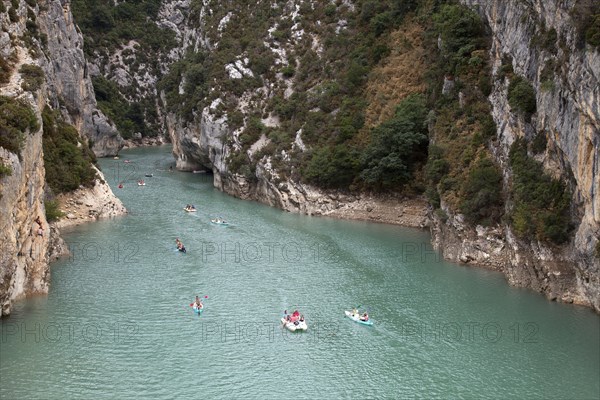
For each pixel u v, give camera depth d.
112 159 145.38
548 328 49.34
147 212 88.38
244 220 84.12
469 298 55.62
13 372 42.72
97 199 84.62
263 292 57.44
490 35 75.62
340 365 44.44
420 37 92.19
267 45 112.12
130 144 177.62
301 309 53.84
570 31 51.84
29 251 54.91
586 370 43.34
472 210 64.94
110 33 191.00
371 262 65.75
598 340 47.31
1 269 49.12
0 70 61.31
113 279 60.19
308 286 58.97
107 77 184.50
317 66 103.75
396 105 86.50
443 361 44.94
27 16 91.00
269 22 115.81
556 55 55.59
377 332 49.44
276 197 92.75
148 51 196.12
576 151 50.75
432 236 72.81
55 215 68.06
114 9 197.38
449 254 66.75
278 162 93.62
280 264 65.25
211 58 119.81
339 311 53.47
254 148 98.81
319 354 46.00
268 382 42.16
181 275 61.66
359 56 97.50
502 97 66.50
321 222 83.62
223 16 124.56
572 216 53.97
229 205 94.25
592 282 51.09
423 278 60.84
